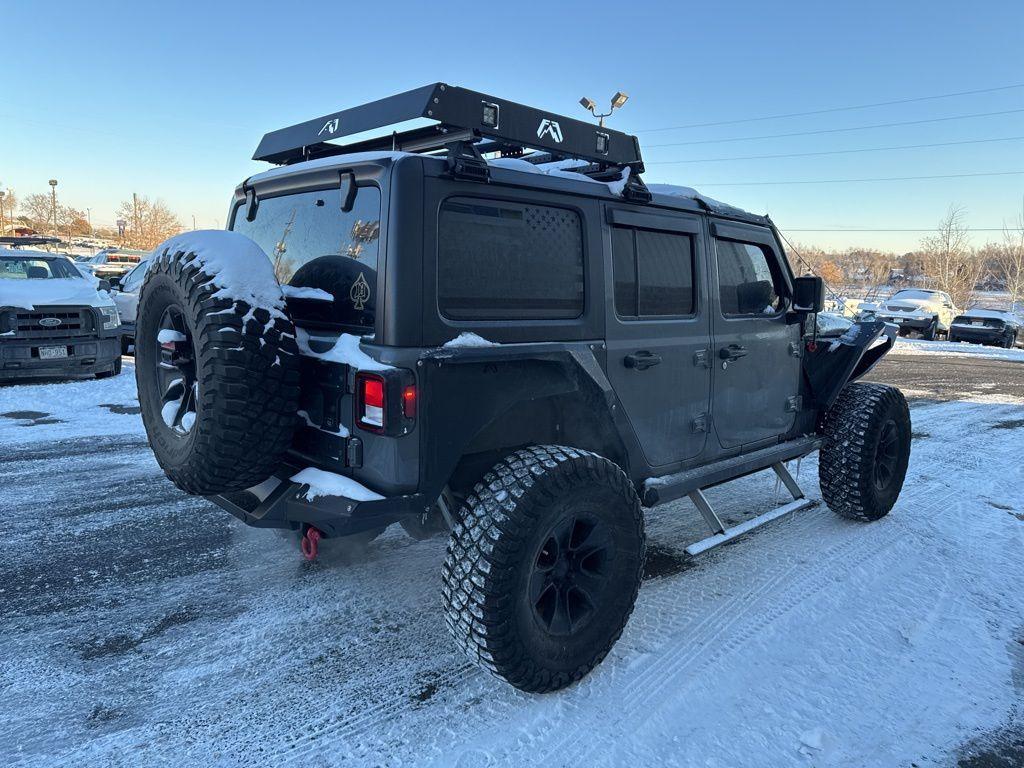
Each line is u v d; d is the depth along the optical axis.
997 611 3.45
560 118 2.93
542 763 2.29
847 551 4.16
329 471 2.55
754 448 4.09
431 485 2.45
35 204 85.06
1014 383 12.31
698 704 2.62
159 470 5.54
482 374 2.56
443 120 2.52
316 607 3.33
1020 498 5.34
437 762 2.29
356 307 2.53
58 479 5.25
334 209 2.70
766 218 4.18
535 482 2.48
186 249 2.58
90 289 9.70
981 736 2.49
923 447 7.01
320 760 2.28
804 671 2.86
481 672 2.82
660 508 5.01
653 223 3.34
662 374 3.38
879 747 2.41
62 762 2.24
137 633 3.06
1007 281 48.75
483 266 2.63
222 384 2.37
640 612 3.35
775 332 4.15
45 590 3.45
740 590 3.61
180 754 2.29
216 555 3.92
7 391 8.72
